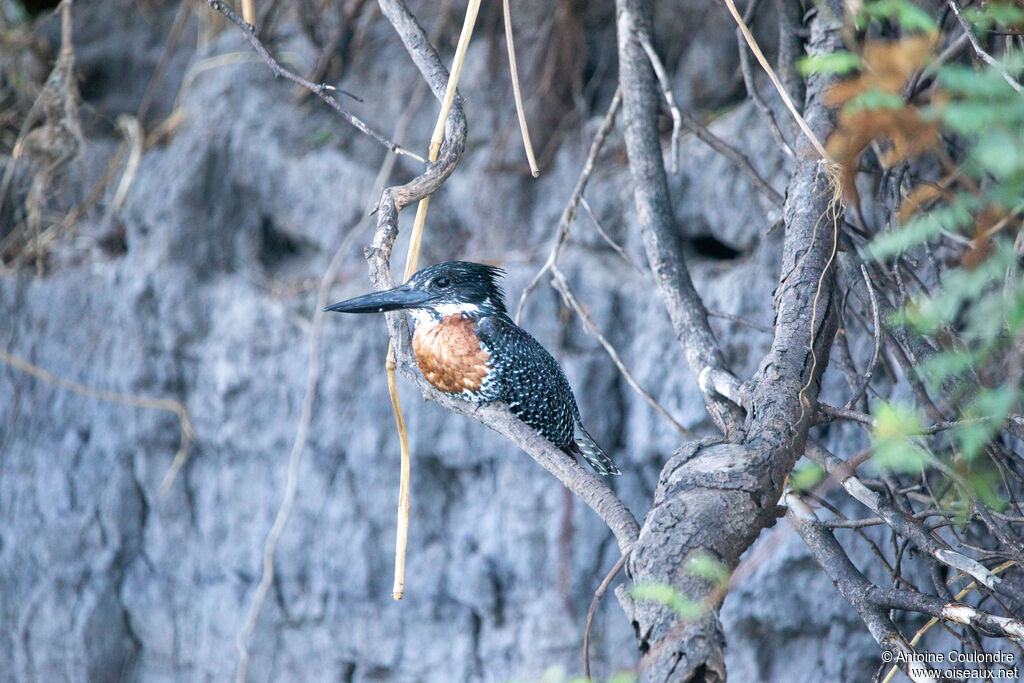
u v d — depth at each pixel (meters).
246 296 11.92
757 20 10.79
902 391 8.62
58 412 12.59
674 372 10.34
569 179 11.34
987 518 4.97
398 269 11.54
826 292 5.05
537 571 10.77
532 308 10.78
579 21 11.23
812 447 5.40
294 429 11.60
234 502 11.99
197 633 12.18
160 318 12.07
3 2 12.91
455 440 11.02
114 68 14.02
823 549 5.12
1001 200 2.51
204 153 12.27
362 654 11.49
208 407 12.04
